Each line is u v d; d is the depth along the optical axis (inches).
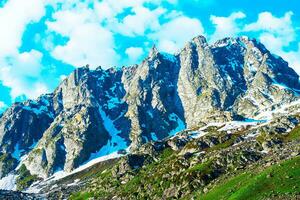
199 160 7603.4
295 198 3329.2
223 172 6535.4
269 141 7549.2
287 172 3848.4
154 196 7106.3
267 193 3622.0
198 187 6368.1
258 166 5128.0
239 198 3752.5
